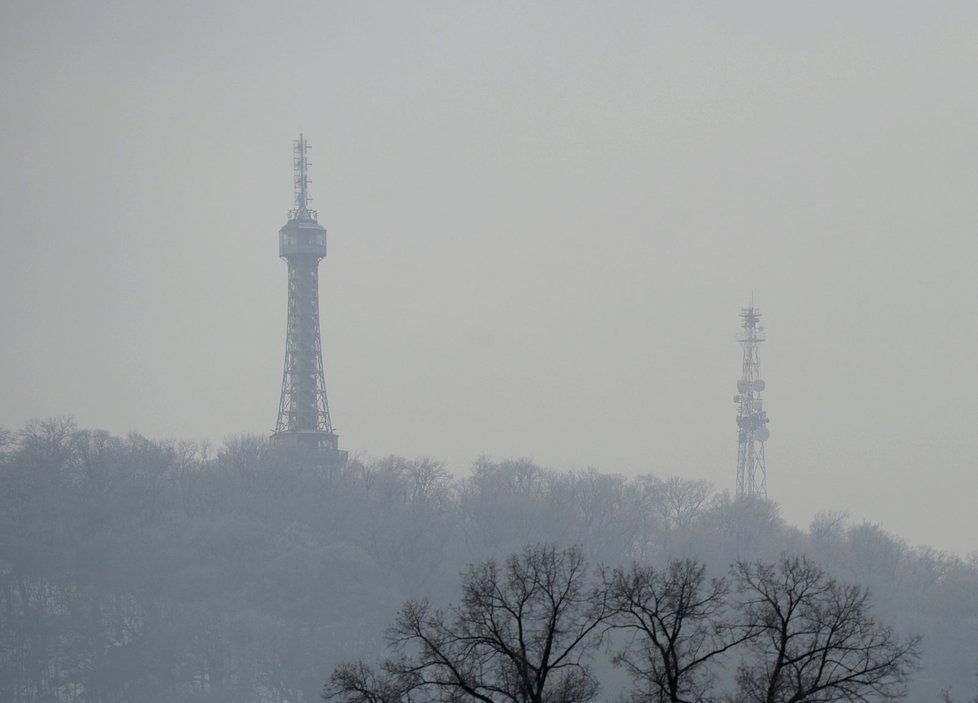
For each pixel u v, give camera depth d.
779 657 174.50
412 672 180.00
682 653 180.38
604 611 180.88
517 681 177.12
